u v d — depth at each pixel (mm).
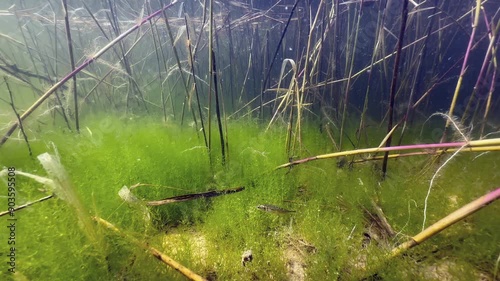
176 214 1809
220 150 2479
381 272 1197
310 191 1999
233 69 4219
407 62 3334
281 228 1631
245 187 1977
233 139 2746
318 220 1518
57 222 1349
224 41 4473
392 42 4066
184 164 2176
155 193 1847
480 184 1795
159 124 3068
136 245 1277
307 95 2912
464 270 1219
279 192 1907
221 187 1963
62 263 1238
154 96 4270
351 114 3590
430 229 1063
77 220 1347
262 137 2611
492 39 1862
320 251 1328
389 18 3967
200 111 2145
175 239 1508
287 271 1366
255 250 1398
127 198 1423
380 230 1594
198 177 2070
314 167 2068
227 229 1613
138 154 2184
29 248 1285
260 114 3275
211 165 2182
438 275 1227
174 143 2461
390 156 1902
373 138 2924
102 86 3729
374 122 3395
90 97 3748
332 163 2230
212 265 1361
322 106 2871
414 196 1701
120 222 1472
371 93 4023
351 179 1978
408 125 2947
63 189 1147
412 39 3752
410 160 2230
